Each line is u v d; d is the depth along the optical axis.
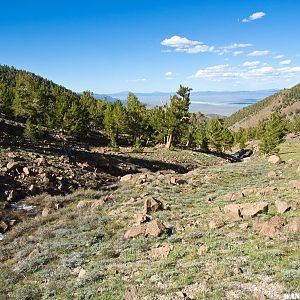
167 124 75.31
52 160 43.50
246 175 37.62
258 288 11.55
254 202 22.31
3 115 80.12
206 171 41.50
